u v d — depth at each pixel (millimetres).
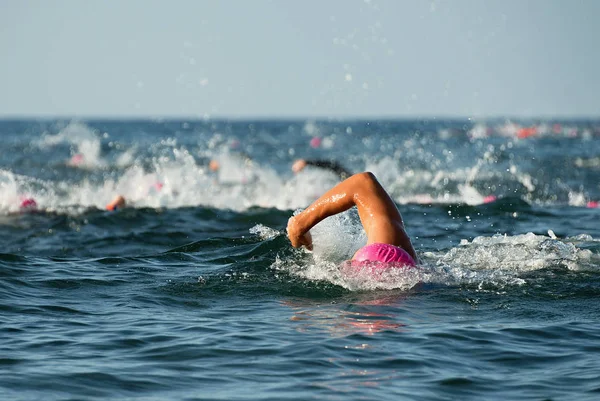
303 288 26500
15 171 96688
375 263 26516
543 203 65250
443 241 38344
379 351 19891
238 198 64062
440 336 21203
